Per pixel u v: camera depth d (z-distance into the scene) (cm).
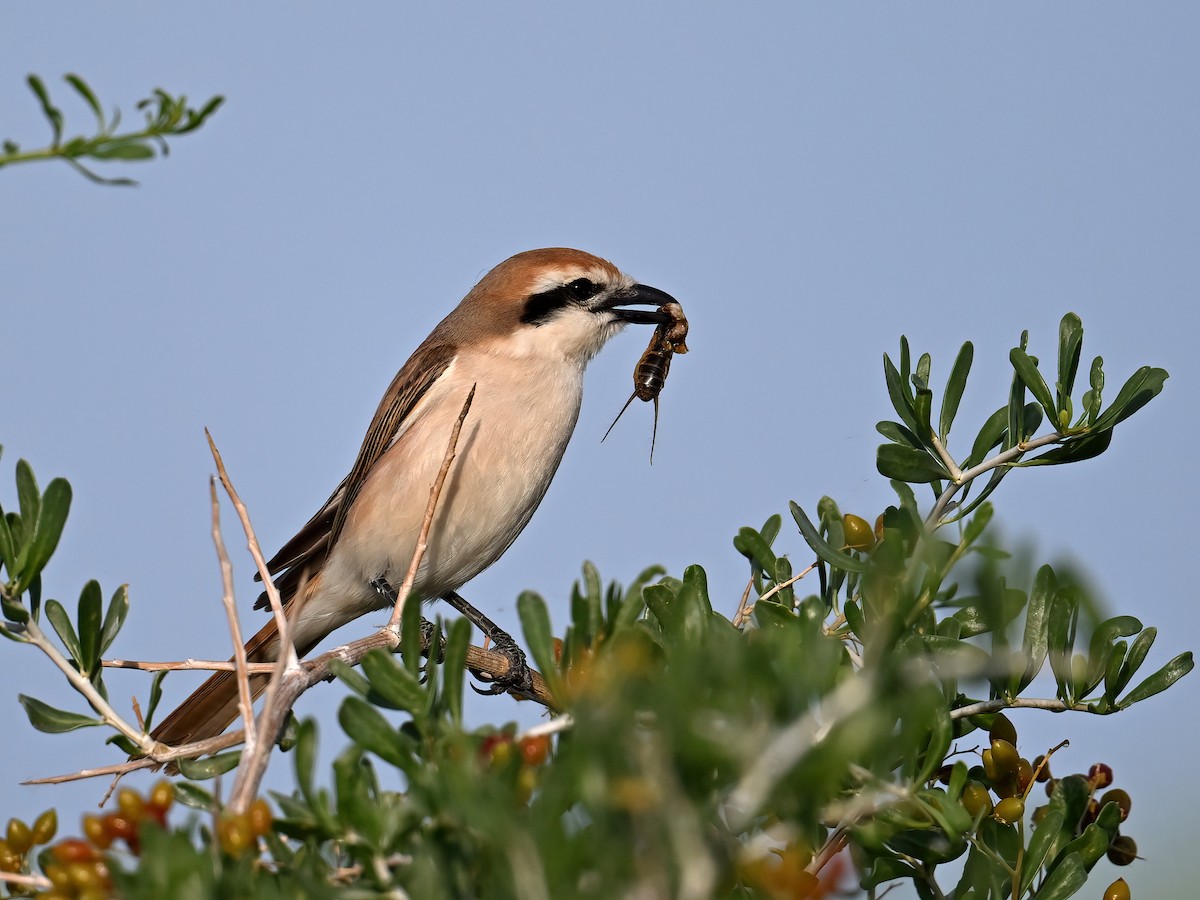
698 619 582
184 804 551
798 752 375
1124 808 703
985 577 630
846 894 567
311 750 480
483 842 431
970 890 671
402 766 479
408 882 439
